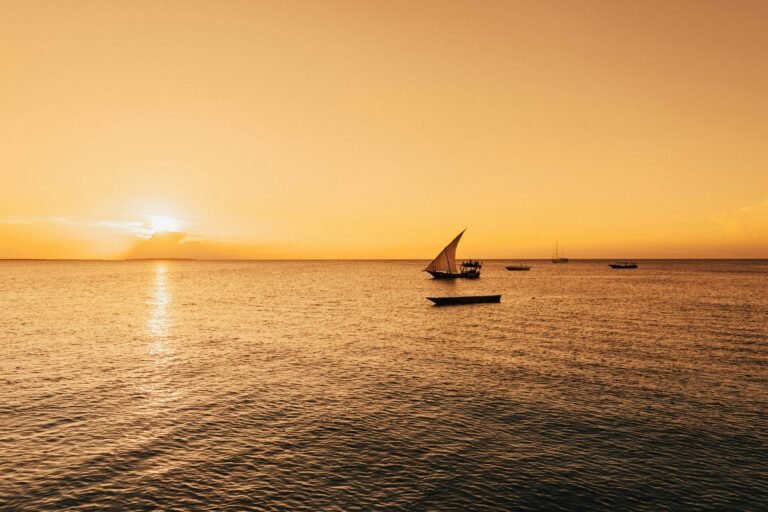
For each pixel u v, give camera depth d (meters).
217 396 26.62
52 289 108.25
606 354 37.72
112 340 43.50
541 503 15.88
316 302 80.50
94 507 15.38
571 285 126.31
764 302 77.81
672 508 15.62
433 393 27.30
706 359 35.78
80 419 22.83
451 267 139.38
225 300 83.88
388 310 68.81
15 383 28.61
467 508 15.56
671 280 150.25
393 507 15.59
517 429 21.95
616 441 20.62
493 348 40.31
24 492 16.17
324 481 17.19
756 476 17.62
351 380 30.02
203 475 17.55
